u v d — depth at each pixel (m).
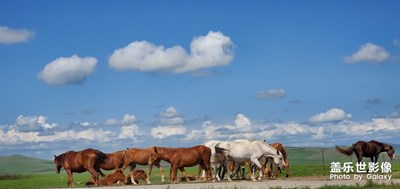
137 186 31.22
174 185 30.52
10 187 45.00
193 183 32.09
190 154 34.06
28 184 51.72
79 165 34.59
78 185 38.00
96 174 34.38
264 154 35.38
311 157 157.25
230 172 40.47
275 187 25.75
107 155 38.56
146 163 37.84
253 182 31.69
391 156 40.94
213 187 27.12
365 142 40.16
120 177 36.16
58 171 35.72
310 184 28.53
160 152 34.72
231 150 35.22
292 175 41.03
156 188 28.34
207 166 34.62
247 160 35.34
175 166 34.19
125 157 38.22
